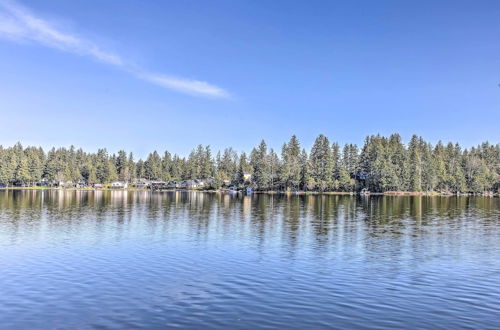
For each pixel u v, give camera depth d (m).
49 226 43.53
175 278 22.22
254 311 17.00
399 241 35.47
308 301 18.38
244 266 25.14
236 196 136.50
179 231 40.62
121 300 18.39
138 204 83.00
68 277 22.33
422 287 20.81
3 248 30.52
